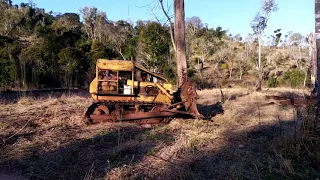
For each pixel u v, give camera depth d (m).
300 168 4.81
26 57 26.91
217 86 29.06
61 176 4.60
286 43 62.38
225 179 4.45
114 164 5.06
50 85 25.61
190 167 4.91
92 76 26.72
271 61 50.31
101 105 8.23
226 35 65.50
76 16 54.66
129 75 8.73
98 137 6.62
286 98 13.16
